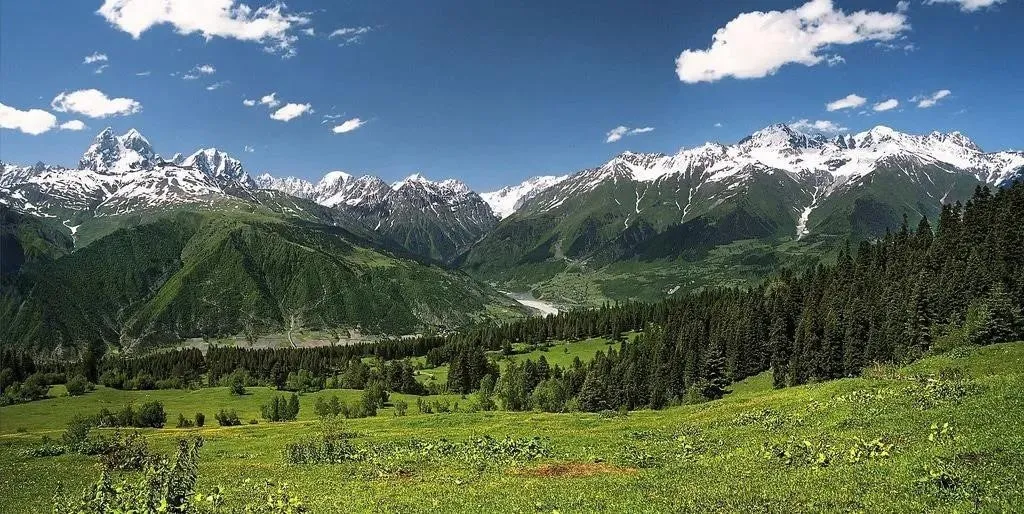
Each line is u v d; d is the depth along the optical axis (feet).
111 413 543.39
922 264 495.00
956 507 72.18
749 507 82.38
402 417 384.88
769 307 611.06
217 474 166.81
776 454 124.16
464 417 350.02
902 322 431.43
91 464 212.43
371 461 173.68
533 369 646.33
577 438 205.87
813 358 469.57
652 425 240.53
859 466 99.91
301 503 105.40
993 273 403.34
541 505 95.25
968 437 103.55
